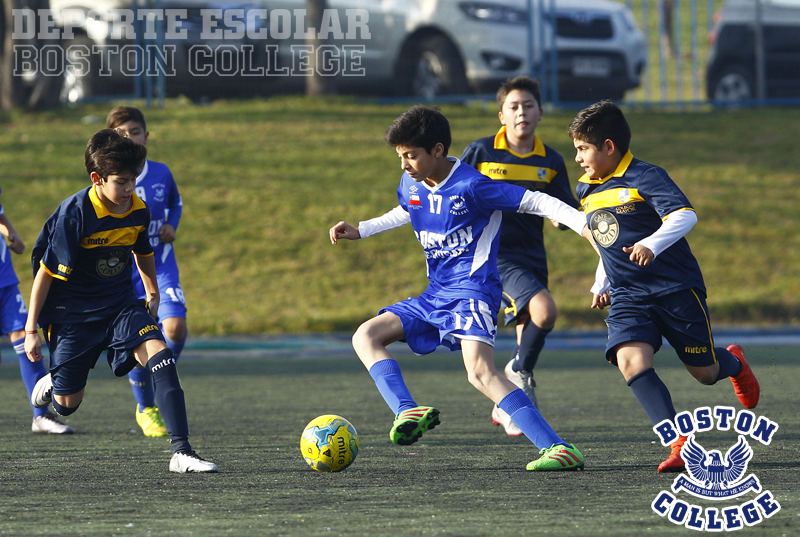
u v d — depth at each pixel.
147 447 17.27
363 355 14.30
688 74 80.31
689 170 56.09
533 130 19.72
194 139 58.00
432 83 58.97
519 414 14.12
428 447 16.88
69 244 14.62
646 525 10.32
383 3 59.75
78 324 15.00
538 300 18.86
